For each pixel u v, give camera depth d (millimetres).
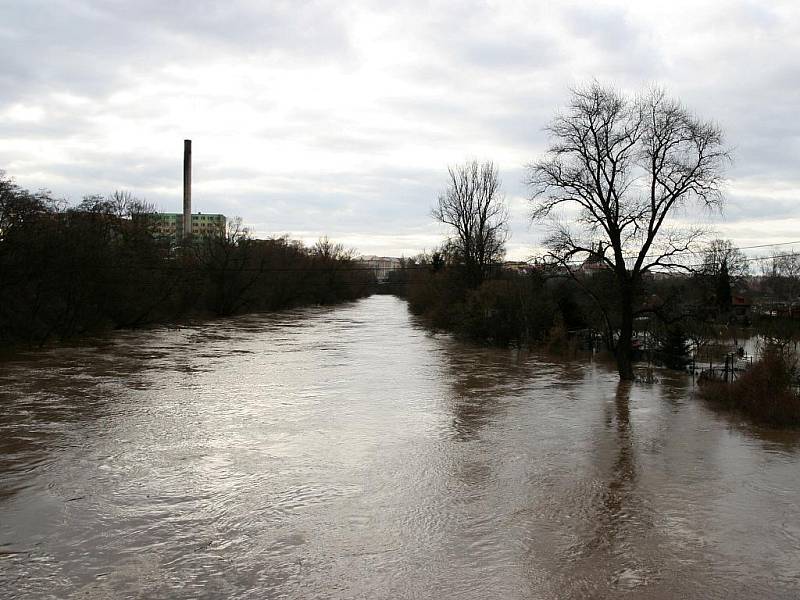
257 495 14336
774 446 19438
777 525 13055
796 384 26312
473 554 11477
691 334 38344
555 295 48625
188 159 104188
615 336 44594
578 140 32438
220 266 79438
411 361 39062
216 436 19406
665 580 10570
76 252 42281
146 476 15523
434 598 9836
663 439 20172
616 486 15430
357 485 15164
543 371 35531
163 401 24703
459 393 27891
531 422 22266
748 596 10062
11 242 37000
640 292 35188
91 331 51094
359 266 171000
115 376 30750
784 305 80438
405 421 22000
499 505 14016
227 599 9680
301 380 30641
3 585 10039
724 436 20641
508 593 10047
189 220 104688
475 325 48250
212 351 42719
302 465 16641
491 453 18141
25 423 20688
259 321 77375
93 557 11094
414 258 146125
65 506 13492
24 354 38656
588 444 19406
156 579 10305
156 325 62156
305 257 113625
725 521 13250
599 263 36219
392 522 12914
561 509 13828
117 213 59500
